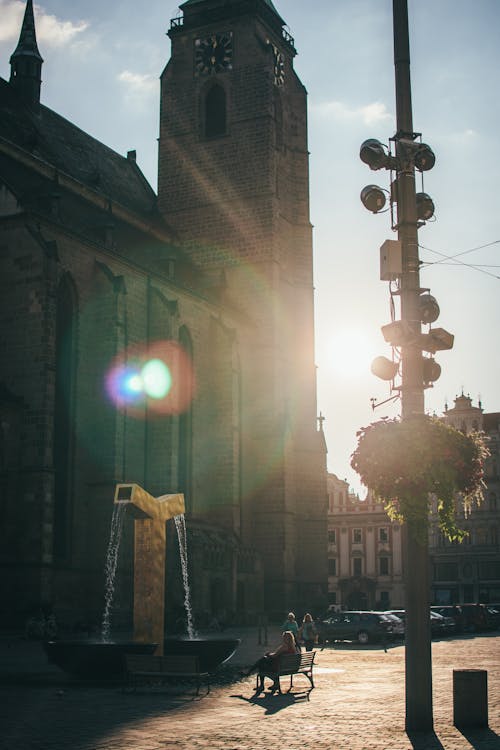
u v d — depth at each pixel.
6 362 55.12
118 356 60.59
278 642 49.06
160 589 30.78
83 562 58.72
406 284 19.78
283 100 89.25
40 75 79.06
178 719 20.62
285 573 77.44
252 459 80.00
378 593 132.00
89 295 61.50
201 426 73.25
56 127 80.44
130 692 25.98
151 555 30.89
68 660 28.38
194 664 25.47
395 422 18.86
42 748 16.80
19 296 55.44
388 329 19.56
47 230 58.28
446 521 19.08
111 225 65.12
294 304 86.50
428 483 18.38
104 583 58.00
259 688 26.34
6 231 56.47
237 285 83.75
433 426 18.69
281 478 78.94
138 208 84.50
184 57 89.69
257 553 74.81
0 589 52.00
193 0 90.31
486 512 125.19
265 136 84.94
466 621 66.75
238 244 84.50
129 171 91.12
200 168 87.19
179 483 70.31
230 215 85.19
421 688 18.47
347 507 135.75
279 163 86.94
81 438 59.44
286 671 26.19
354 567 134.00
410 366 19.42
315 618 80.38
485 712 18.94
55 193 60.34
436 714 21.03
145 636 30.41
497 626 73.25
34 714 21.45
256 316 82.56
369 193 20.19
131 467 63.69
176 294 71.31
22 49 78.12
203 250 85.75
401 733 18.12
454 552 126.56
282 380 82.44
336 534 135.75
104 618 56.78
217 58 88.00
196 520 67.56
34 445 53.44
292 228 88.00
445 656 40.03
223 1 88.75
